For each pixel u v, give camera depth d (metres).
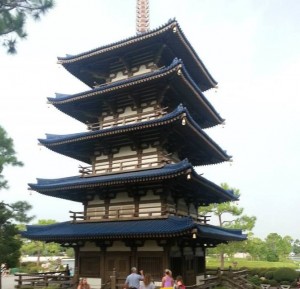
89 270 30.42
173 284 19.34
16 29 17.62
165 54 35.56
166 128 29.48
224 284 30.73
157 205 28.91
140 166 30.89
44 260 97.00
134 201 30.09
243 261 89.31
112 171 32.59
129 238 26.66
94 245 30.73
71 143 33.94
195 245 32.69
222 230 36.53
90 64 37.91
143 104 34.00
